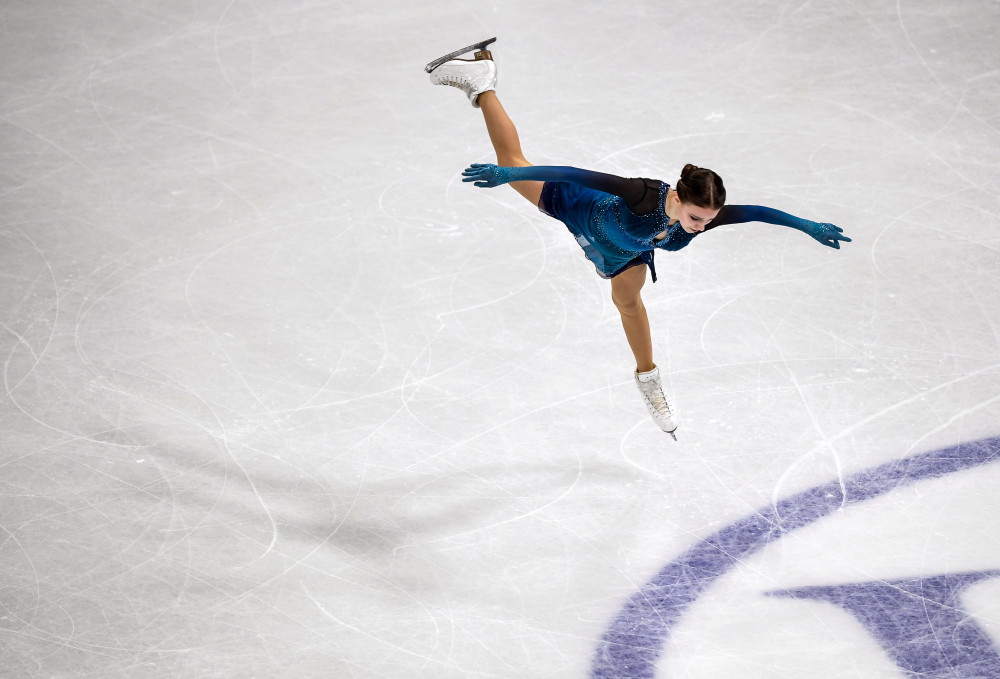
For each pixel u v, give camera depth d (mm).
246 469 19297
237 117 30391
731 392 20688
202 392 21109
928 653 15398
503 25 34125
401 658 15617
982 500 17984
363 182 27531
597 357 21797
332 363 21844
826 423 19828
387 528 18031
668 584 16781
